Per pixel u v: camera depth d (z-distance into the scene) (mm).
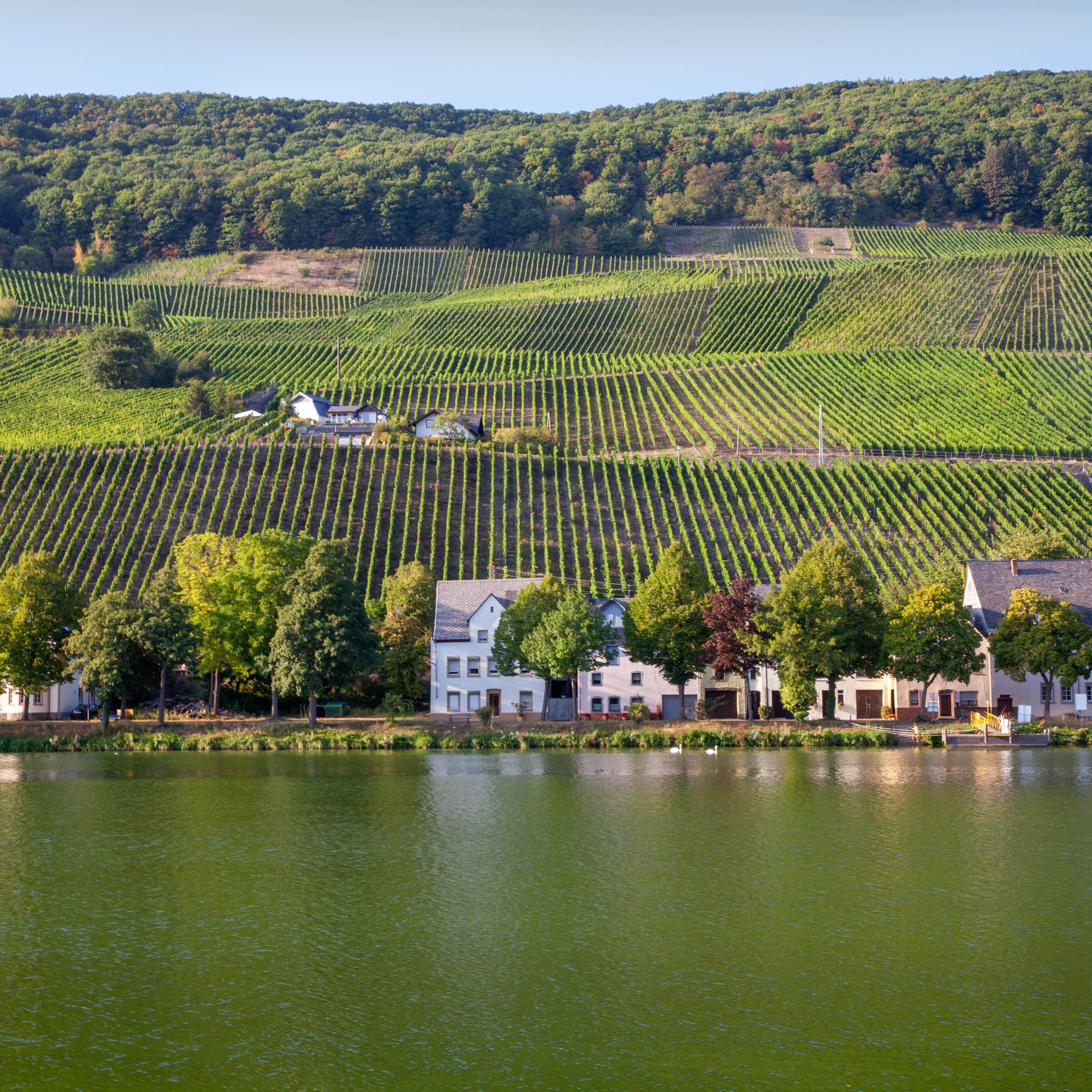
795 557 125500
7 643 83750
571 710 94562
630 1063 28141
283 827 53188
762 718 91812
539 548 128250
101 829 52750
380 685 99312
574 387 196125
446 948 36281
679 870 45094
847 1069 27766
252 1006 31625
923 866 45281
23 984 33156
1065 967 34250
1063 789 61750
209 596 90688
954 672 82188
